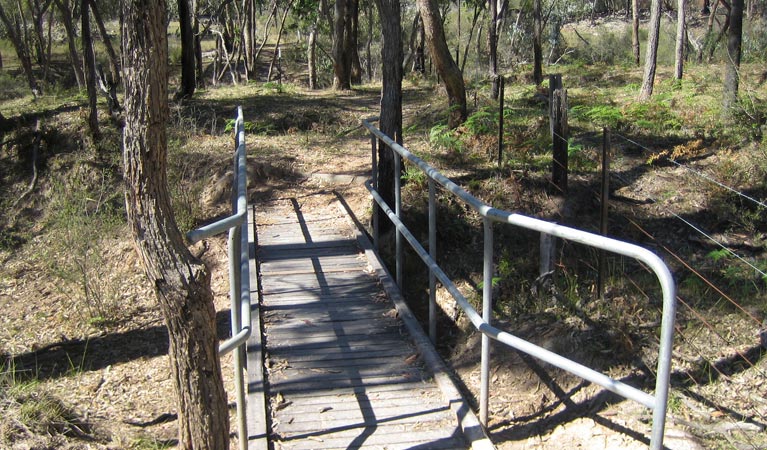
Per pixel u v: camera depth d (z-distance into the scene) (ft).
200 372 11.17
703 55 67.21
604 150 19.27
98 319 25.02
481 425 14.43
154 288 10.89
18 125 42.32
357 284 21.91
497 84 45.91
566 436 15.48
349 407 15.56
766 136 30.22
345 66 59.00
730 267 21.97
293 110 46.21
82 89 56.03
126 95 10.40
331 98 52.60
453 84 34.37
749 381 17.38
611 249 10.71
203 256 27.37
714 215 26.21
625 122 34.81
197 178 33.32
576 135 33.06
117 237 30.78
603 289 20.56
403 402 15.74
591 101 41.88
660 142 32.04
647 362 17.80
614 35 100.89
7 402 16.01
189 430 11.49
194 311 10.90
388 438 14.39
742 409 16.42
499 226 26.08
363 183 31.60
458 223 26.53
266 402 15.80
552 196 27.12
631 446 15.01
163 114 10.57
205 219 30.30
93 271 28.17
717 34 64.08
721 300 20.76
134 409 18.35
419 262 25.66
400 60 25.30
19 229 35.65
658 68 61.87
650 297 21.02
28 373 21.53
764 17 70.28
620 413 16.22
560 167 26.45
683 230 25.53
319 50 108.58
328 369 17.12
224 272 26.32
